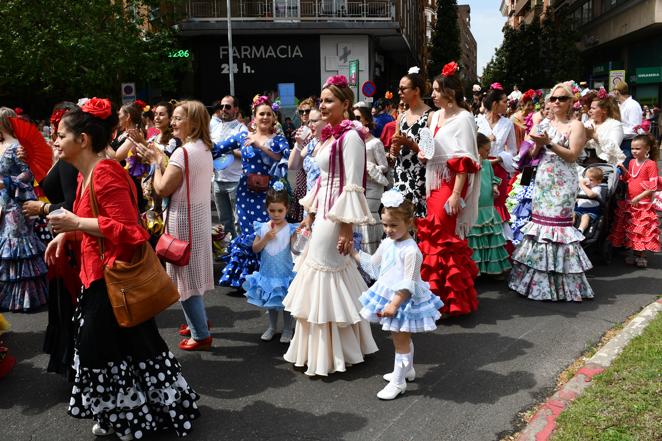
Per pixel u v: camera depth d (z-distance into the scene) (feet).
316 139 19.62
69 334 12.74
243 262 20.89
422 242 17.87
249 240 20.45
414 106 19.03
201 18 82.53
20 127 18.58
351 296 14.20
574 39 112.06
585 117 29.71
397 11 101.09
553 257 19.12
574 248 19.06
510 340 16.06
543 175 19.08
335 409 12.58
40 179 19.22
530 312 18.28
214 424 12.01
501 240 21.57
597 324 17.07
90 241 10.79
